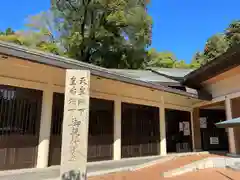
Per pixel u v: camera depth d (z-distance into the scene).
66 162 4.87
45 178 5.57
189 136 13.04
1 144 6.59
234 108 10.27
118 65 25.27
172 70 16.25
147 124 11.06
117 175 6.53
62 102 8.23
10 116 6.88
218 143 13.75
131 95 10.52
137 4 23.98
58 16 25.47
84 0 23.17
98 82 8.61
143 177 6.31
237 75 9.90
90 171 6.65
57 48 24.66
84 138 5.03
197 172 7.24
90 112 9.05
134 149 10.27
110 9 23.09
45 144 7.39
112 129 9.63
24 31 25.30
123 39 24.92
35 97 7.53
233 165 7.91
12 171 6.48
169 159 9.48
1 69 6.67
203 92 11.61
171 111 12.61
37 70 7.03
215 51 30.05
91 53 25.39
